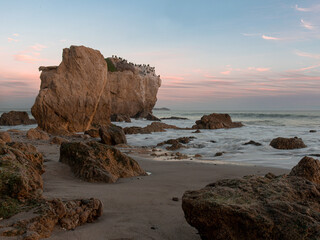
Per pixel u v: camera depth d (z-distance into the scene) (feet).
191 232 12.49
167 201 17.16
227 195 11.38
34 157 19.75
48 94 74.74
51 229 11.64
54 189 18.03
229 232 10.43
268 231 9.92
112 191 18.58
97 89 81.10
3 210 11.84
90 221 13.43
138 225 13.09
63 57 79.10
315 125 107.04
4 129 91.04
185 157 40.09
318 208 11.25
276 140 48.67
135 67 166.30
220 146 51.03
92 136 69.21
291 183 12.58
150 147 53.57
